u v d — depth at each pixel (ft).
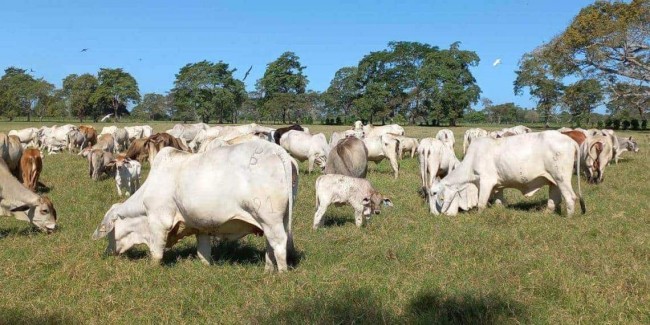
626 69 154.30
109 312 19.74
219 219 24.40
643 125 221.05
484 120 364.38
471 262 25.08
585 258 25.21
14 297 21.07
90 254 27.58
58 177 57.21
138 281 23.26
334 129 203.51
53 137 100.99
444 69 287.48
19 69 368.27
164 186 25.49
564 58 158.61
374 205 33.71
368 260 25.86
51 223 32.68
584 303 19.67
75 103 307.78
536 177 37.32
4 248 28.86
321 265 25.12
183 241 30.40
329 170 41.37
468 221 35.35
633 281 21.66
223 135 74.84
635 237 29.14
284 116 325.21
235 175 23.94
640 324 18.12
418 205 41.98
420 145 45.14
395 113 317.01
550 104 281.13
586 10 154.71
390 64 309.63
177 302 20.48
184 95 292.20
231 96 287.89
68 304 20.52
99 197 45.34
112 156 57.47
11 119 330.13
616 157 71.61
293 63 330.54
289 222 24.53
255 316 18.86
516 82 284.00
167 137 63.26
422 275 23.00
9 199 32.01
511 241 28.81
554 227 32.14
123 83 303.68
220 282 22.76
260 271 24.47
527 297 20.06
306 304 19.53
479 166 38.83
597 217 35.27
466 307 19.22
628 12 147.95
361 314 18.75
